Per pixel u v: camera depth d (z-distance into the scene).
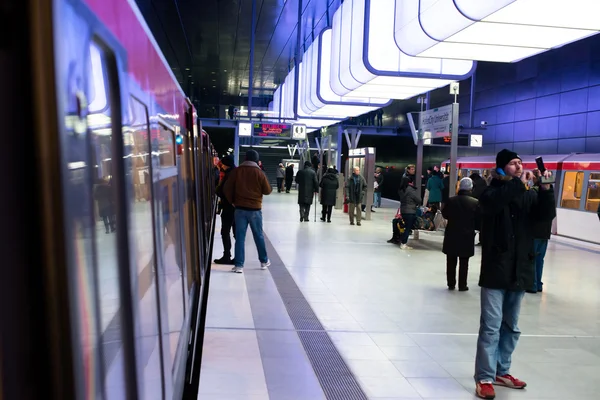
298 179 17.80
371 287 8.34
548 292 8.47
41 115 0.91
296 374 4.78
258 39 31.11
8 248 0.88
